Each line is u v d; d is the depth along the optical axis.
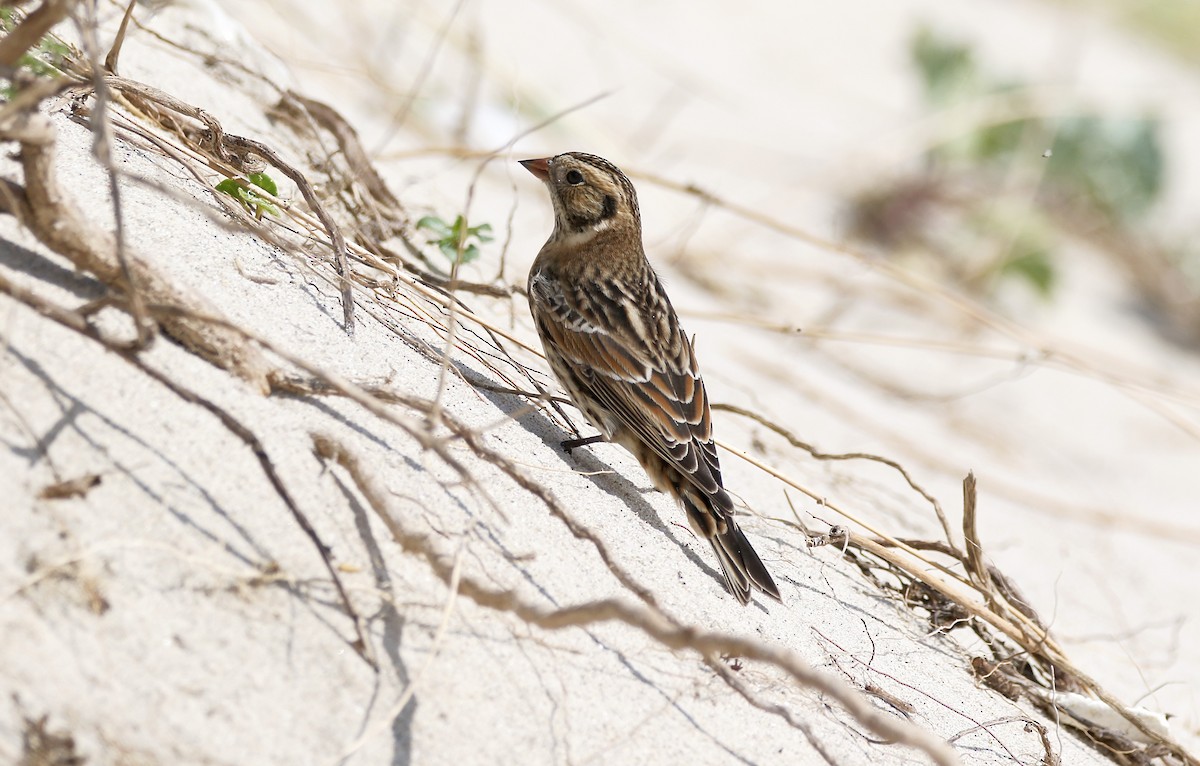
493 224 15.15
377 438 7.28
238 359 6.98
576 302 10.54
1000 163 26.50
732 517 8.95
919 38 28.50
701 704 7.06
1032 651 9.72
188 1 12.47
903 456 15.26
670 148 23.62
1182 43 42.88
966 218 24.59
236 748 5.57
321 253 9.05
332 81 16.19
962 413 18.47
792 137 26.33
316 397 7.28
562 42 25.94
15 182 6.63
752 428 12.62
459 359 9.47
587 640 6.99
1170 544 15.83
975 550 10.26
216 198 8.65
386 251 10.73
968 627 10.24
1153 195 27.89
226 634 5.86
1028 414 19.38
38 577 5.62
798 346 18.36
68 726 5.34
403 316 9.36
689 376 10.09
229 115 11.43
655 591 7.93
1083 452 18.61
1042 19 41.69
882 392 18.22
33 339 6.33
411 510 6.89
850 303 20.75
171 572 5.92
